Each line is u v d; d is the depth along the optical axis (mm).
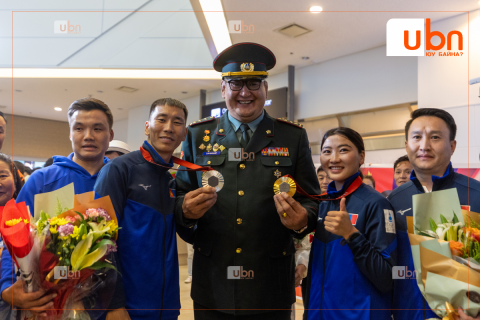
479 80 3822
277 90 6484
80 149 1409
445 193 1147
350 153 1282
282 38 5238
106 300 1136
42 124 9273
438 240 1103
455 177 1260
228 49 1489
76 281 1097
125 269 1200
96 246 1093
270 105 6566
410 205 1278
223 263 1396
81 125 1402
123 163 1271
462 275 1066
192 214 1274
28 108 8469
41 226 1087
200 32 4957
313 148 6277
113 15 4961
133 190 1256
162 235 1262
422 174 1297
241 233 1411
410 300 1180
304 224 1294
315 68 6301
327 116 6082
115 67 5742
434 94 4320
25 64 5551
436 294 1104
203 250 1435
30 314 1088
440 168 1255
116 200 1207
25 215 1141
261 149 1515
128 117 8695
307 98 6367
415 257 1155
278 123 1615
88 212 1118
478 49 4016
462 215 1123
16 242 1032
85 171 1433
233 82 1460
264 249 1414
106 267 1119
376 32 5012
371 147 5621
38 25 5016
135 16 5020
